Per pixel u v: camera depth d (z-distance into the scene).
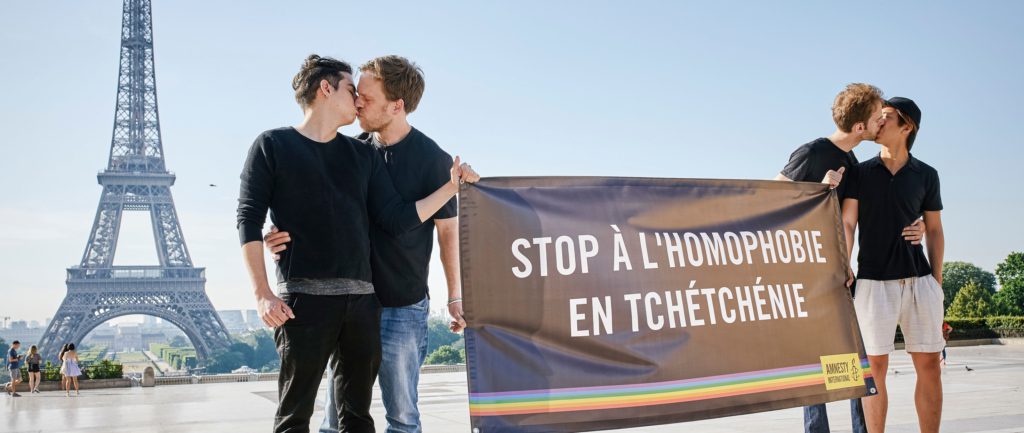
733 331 4.99
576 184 4.79
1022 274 100.06
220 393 22.34
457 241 5.13
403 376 4.84
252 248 3.89
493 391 4.23
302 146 4.09
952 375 18.06
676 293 4.86
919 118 5.78
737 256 5.16
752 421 10.35
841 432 8.88
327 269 4.00
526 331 4.40
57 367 29.64
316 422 12.16
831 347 5.36
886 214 5.85
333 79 4.25
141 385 28.95
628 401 4.54
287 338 3.95
